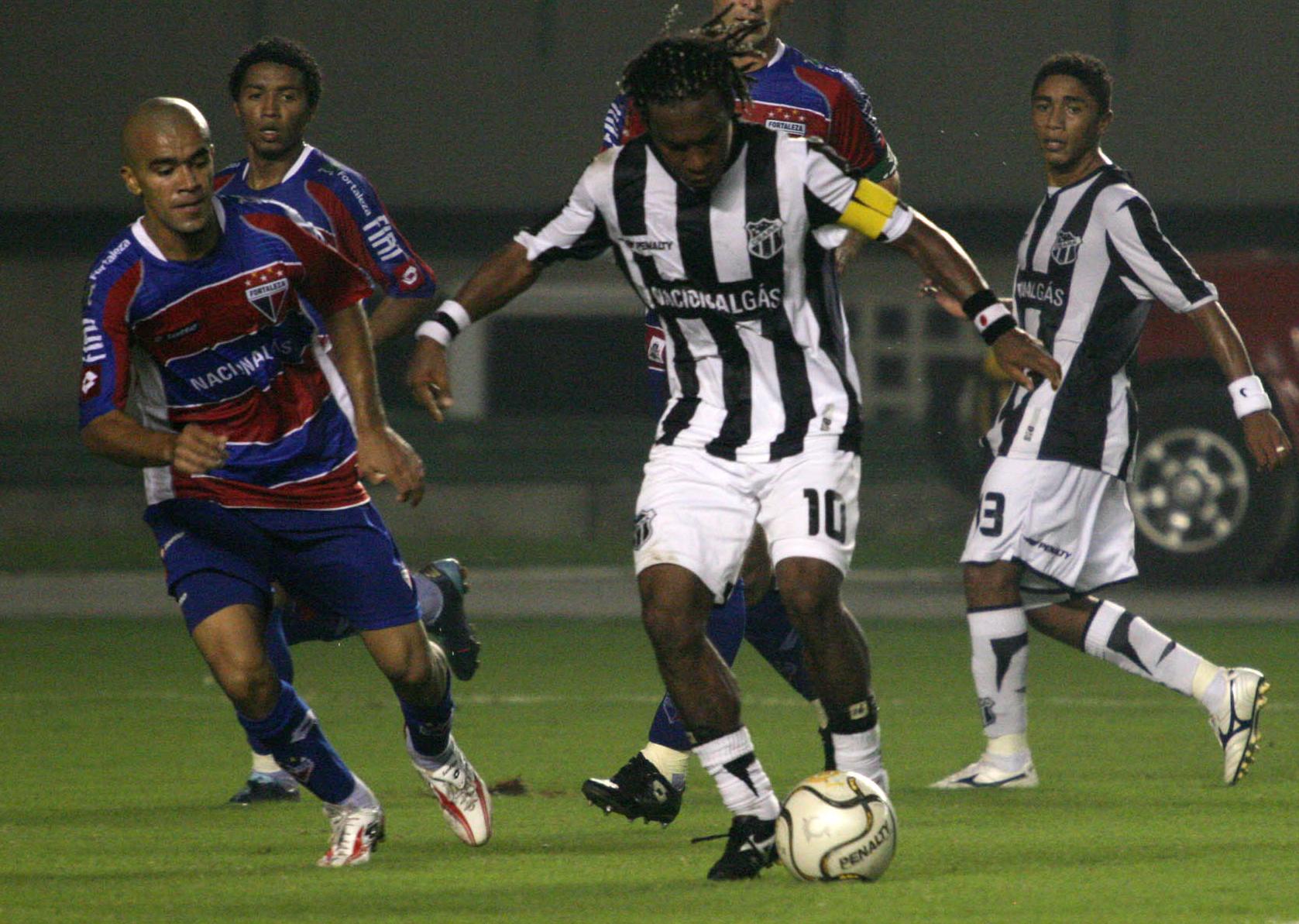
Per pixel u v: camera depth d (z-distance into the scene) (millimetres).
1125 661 27953
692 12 90125
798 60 26688
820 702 21125
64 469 78625
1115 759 30125
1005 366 20984
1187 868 20750
